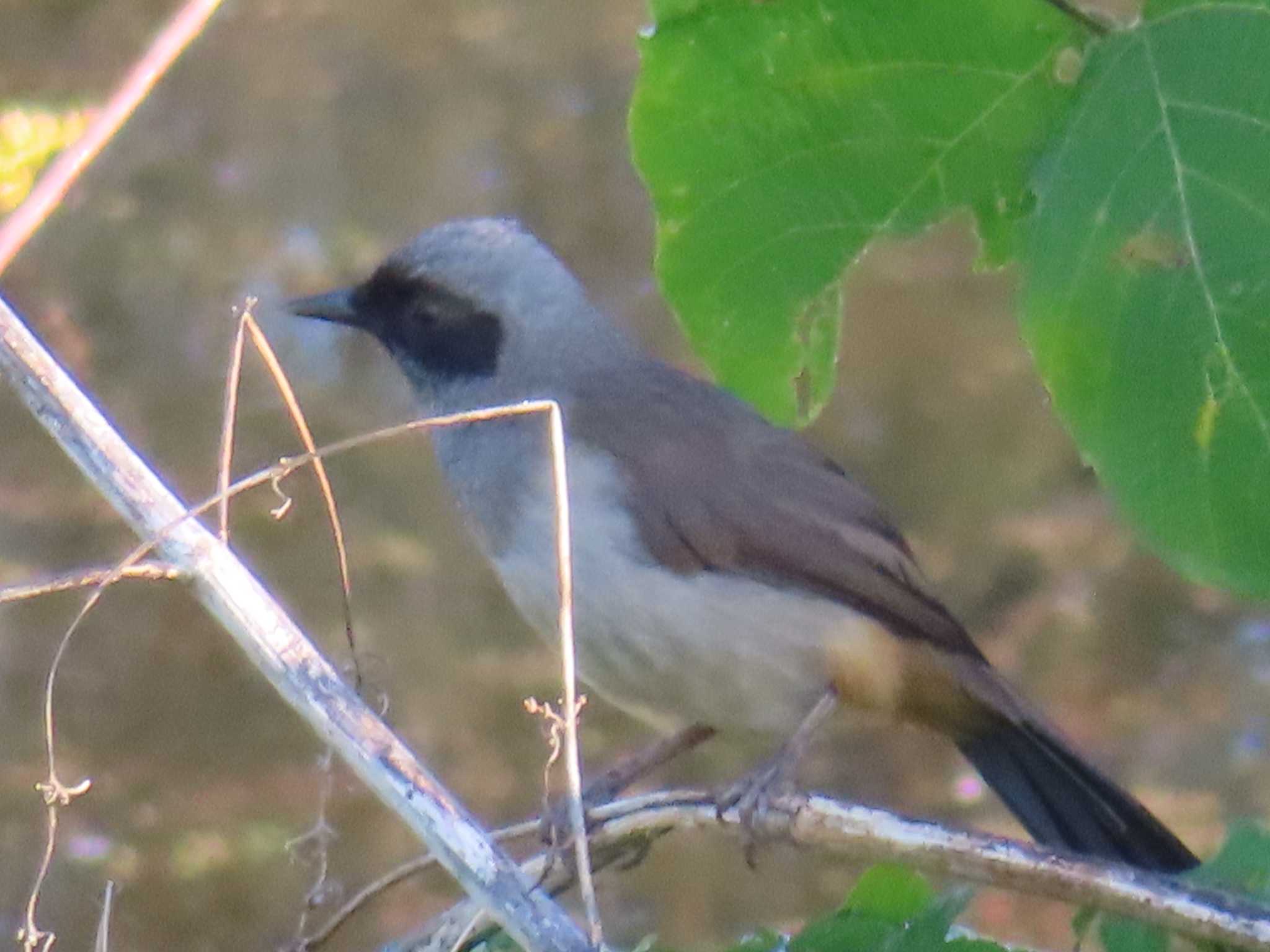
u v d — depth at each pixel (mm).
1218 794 19438
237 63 22000
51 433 6398
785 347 7395
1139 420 6215
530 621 9711
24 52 20797
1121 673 20469
